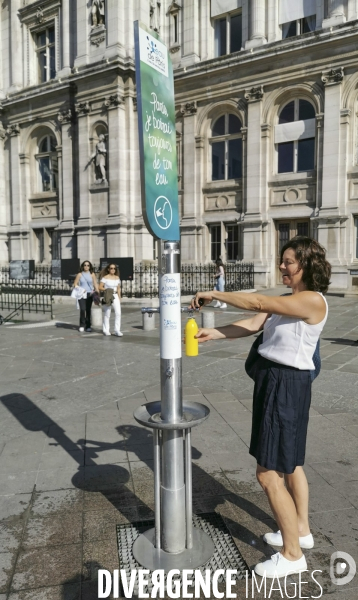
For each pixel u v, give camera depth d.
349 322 11.45
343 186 17.39
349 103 17.11
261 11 18.70
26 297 18.41
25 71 25.36
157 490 2.63
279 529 2.80
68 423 4.86
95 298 10.90
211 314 10.30
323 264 2.46
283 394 2.38
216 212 20.62
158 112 2.43
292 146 18.84
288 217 18.77
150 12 21.16
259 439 2.44
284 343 2.40
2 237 26.73
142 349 8.60
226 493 3.40
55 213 25.02
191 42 20.48
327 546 2.78
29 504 3.29
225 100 19.84
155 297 17.64
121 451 4.17
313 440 4.29
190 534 2.69
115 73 20.89
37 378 6.64
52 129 24.19
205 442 4.30
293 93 18.39
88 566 2.65
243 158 19.56
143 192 2.29
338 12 17.02
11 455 4.11
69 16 22.83
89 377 6.66
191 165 20.91
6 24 25.78
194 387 6.04
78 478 3.67
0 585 2.50
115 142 21.28
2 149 26.55
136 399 5.62
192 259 21.03
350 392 5.69
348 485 3.48
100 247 22.16
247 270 19.02
